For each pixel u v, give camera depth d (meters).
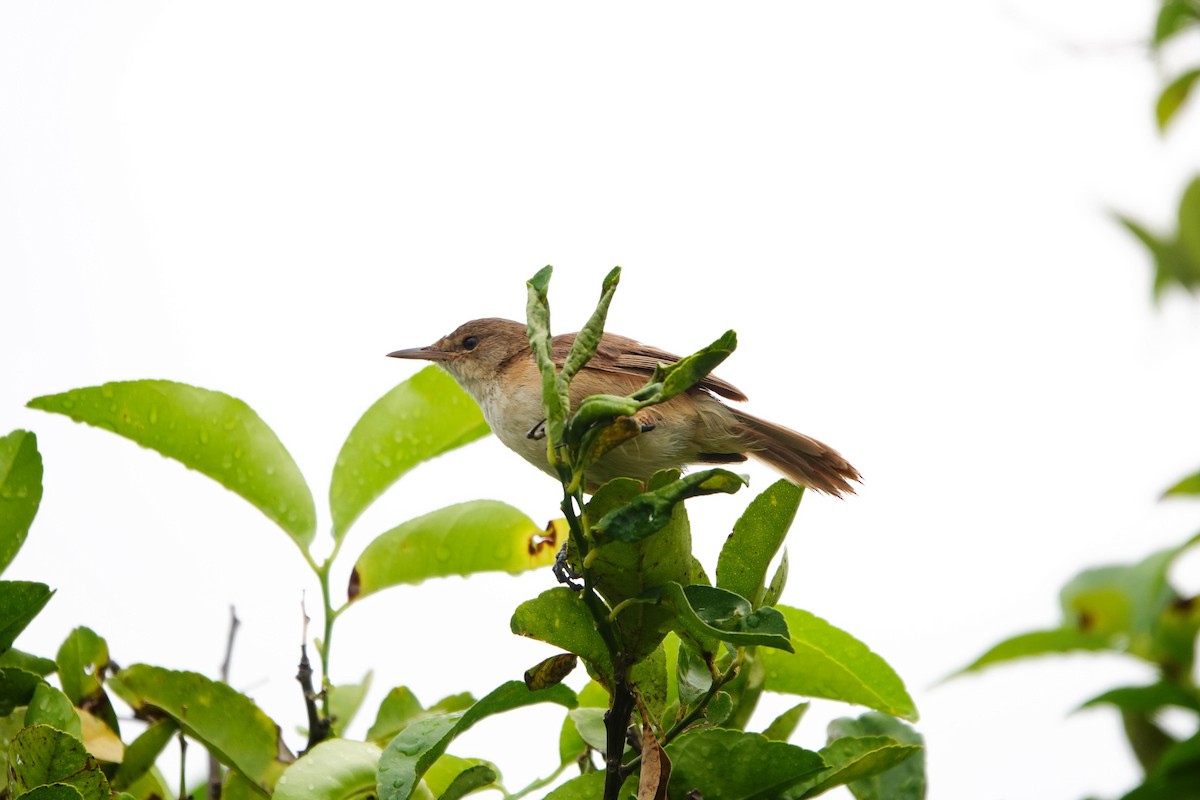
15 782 7.05
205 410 9.67
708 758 7.14
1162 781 8.95
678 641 8.45
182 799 8.45
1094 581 9.88
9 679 7.95
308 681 8.98
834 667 8.88
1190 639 9.63
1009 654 9.84
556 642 6.90
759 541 7.23
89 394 9.55
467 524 9.72
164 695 8.51
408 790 6.88
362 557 9.59
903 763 8.50
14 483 8.63
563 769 8.42
